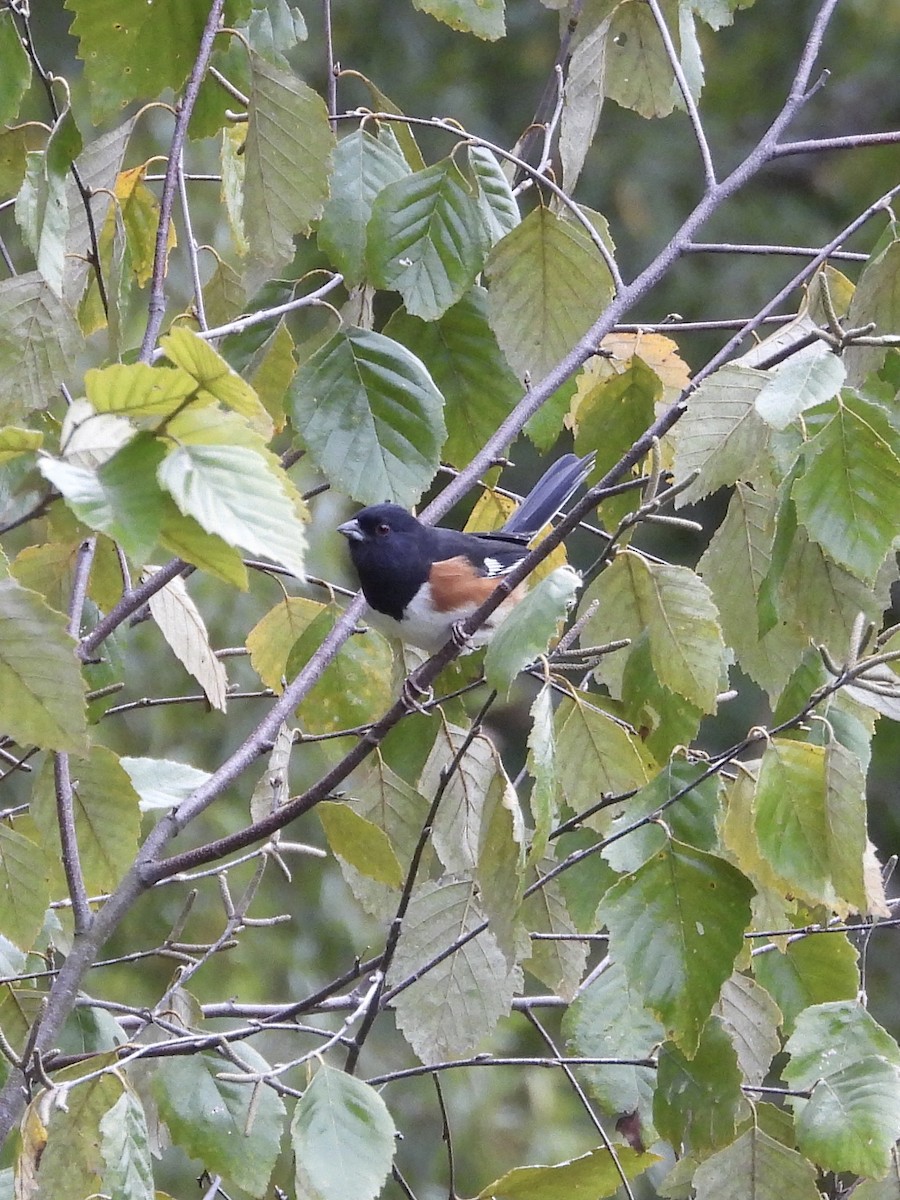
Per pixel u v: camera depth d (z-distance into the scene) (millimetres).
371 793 5637
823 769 4457
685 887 4289
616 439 5680
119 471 3021
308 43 15633
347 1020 4633
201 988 10500
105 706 5645
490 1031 5051
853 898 4430
